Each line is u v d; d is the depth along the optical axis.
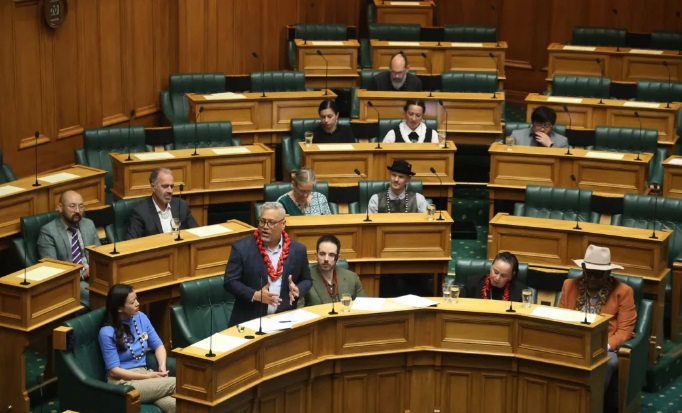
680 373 17.53
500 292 15.79
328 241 15.24
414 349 14.68
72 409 13.93
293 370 13.90
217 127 21.94
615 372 15.27
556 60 27.06
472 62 27.12
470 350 14.59
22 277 15.20
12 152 20.95
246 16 28.02
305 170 18.14
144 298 16.55
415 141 21.78
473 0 31.22
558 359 14.19
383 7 29.80
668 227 19.03
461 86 24.92
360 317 14.40
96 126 23.36
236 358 13.12
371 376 14.71
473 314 14.51
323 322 14.27
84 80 22.81
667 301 18.03
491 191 20.94
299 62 27.03
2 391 15.26
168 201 17.94
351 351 14.46
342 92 26.97
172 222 16.91
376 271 18.14
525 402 14.58
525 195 19.91
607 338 14.39
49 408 15.55
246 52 28.31
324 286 15.39
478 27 28.02
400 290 18.91
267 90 25.16
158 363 14.79
